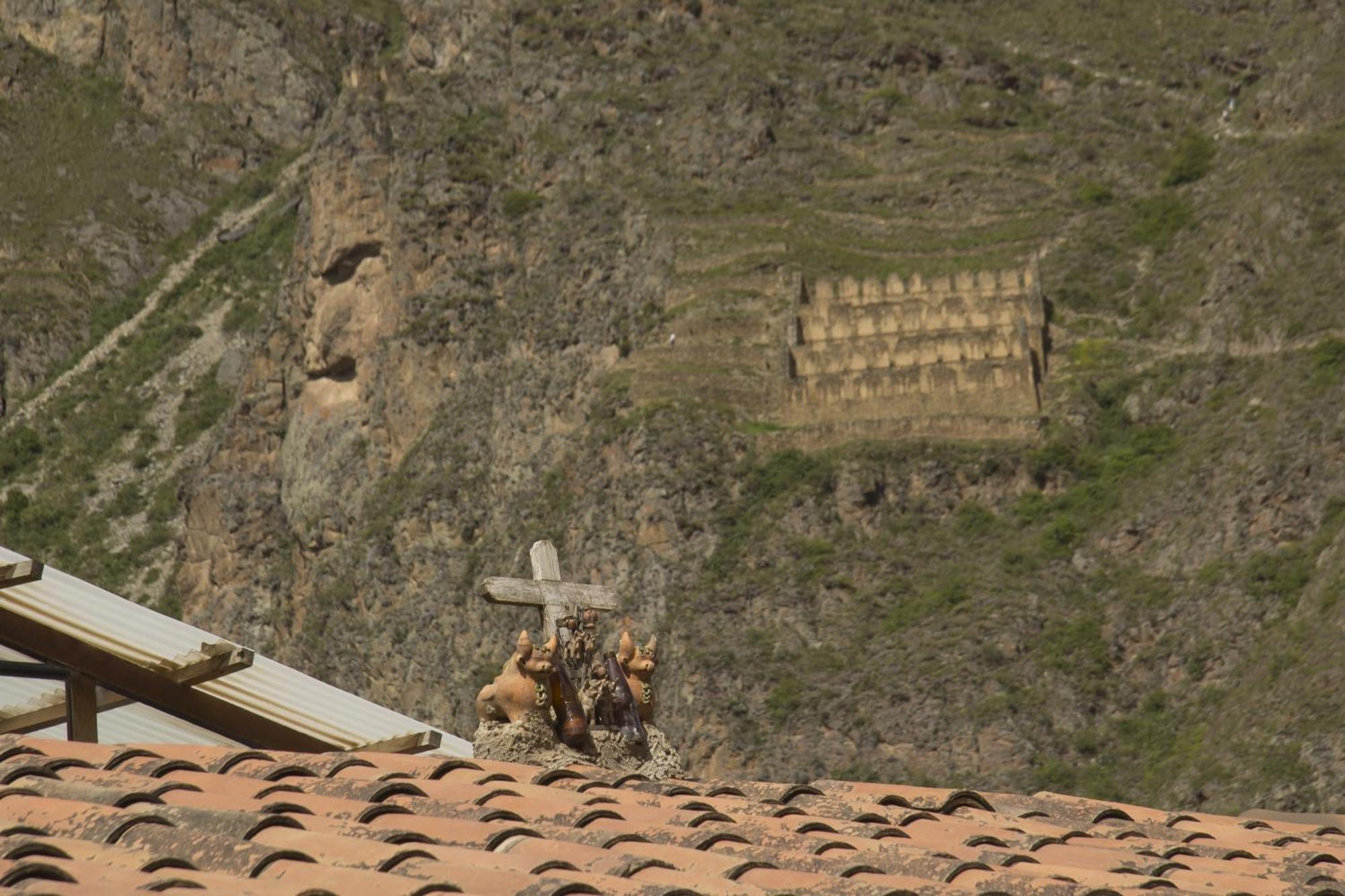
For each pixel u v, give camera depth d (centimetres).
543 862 1800
